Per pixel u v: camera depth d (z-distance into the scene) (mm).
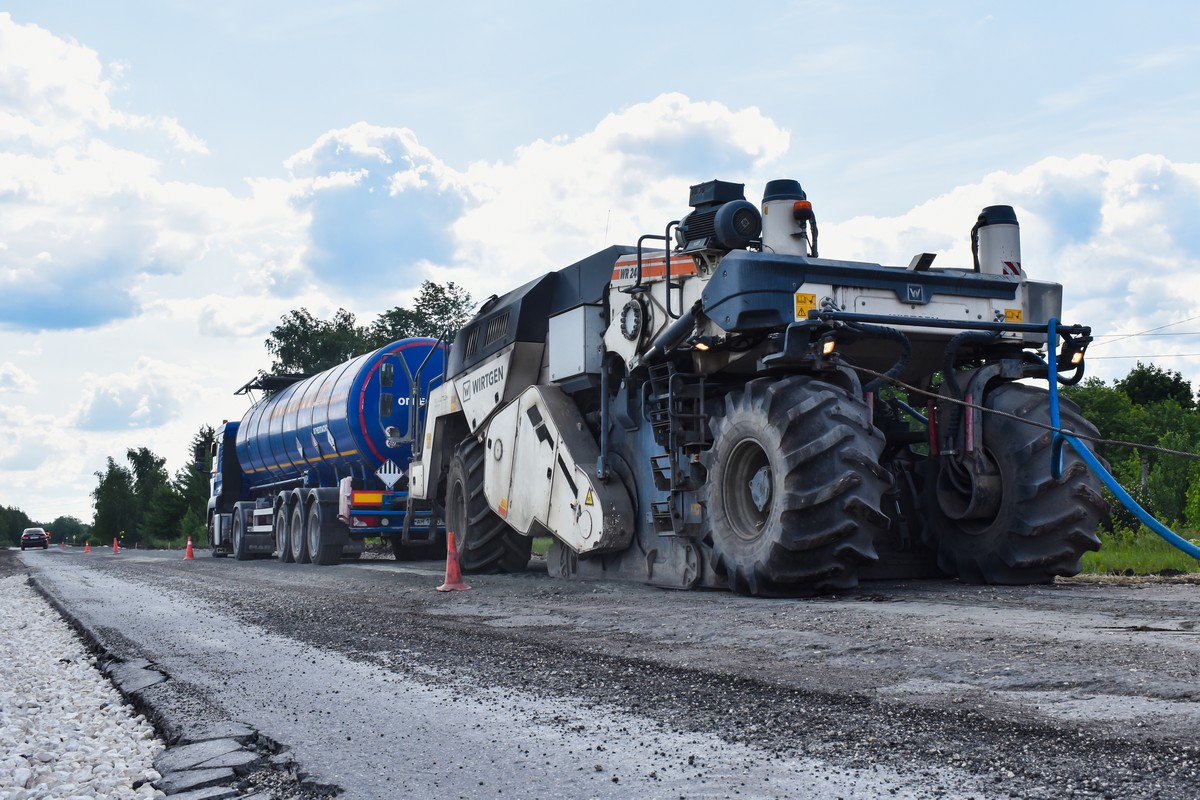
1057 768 2580
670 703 3809
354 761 3320
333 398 18484
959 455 7539
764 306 7199
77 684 5750
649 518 8992
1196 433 34469
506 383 11242
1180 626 4660
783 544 6891
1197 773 2451
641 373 8977
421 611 7941
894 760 2797
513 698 4164
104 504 90188
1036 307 7926
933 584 7602
